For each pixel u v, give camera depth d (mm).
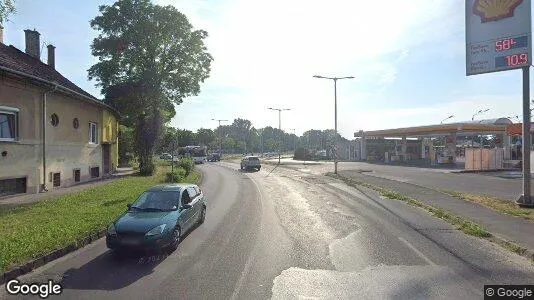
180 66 35688
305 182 28125
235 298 6383
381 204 16781
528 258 8672
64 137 21906
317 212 14836
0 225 11234
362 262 8336
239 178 32938
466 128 45094
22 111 17781
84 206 14562
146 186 22062
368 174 33938
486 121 49250
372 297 6395
